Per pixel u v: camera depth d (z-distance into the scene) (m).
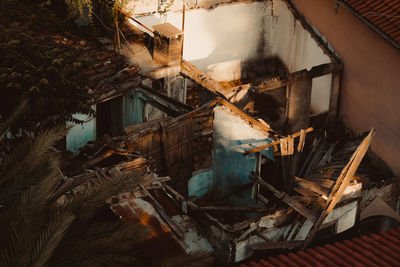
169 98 19.83
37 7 22.89
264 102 27.72
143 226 10.25
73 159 16.39
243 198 19.52
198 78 22.56
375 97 22.53
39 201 9.60
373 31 22.08
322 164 18.58
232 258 14.44
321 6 25.47
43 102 14.87
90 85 19.86
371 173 21.45
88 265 9.39
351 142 19.55
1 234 9.05
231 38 28.61
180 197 14.84
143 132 17.14
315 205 15.93
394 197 21.06
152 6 25.38
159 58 22.75
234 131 18.72
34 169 10.02
